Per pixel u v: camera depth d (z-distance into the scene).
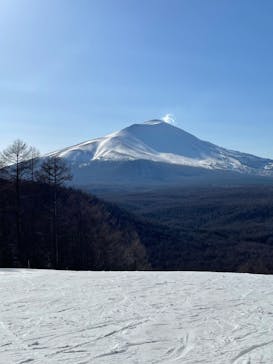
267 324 10.11
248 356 7.80
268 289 15.30
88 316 11.02
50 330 9.67
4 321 10.53
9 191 35.12
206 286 16.03
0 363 7.47
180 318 10.74
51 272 21.70
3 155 34.09
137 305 12.41
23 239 38.72
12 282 17.41
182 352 8.05
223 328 9.76
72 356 7.84
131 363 7.46
